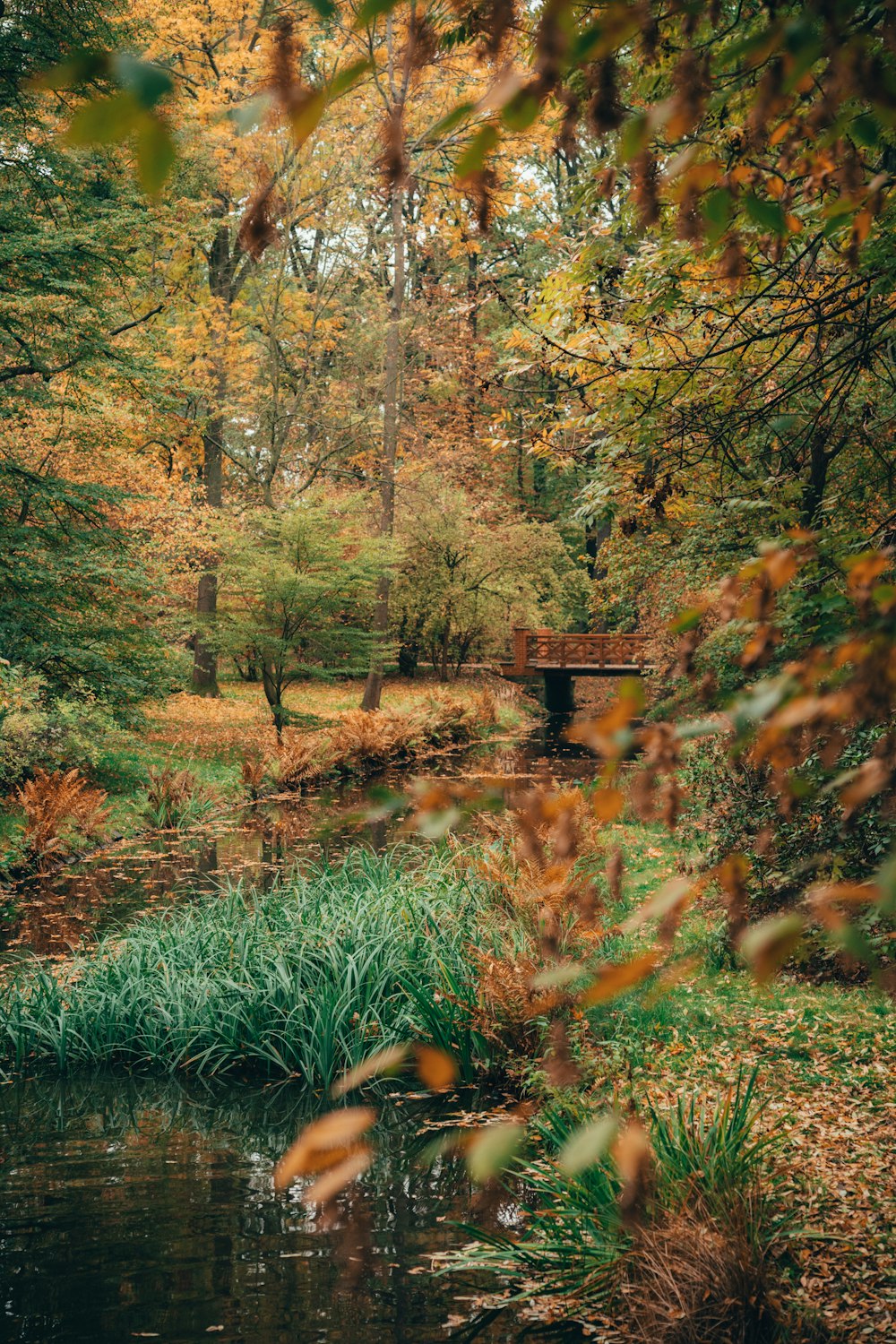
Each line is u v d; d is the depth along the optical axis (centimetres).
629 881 968
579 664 3172
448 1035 693
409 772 2194
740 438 643
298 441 3450
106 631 1784
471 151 110
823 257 600
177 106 1675
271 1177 571
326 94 98
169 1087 711
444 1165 573
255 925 872
